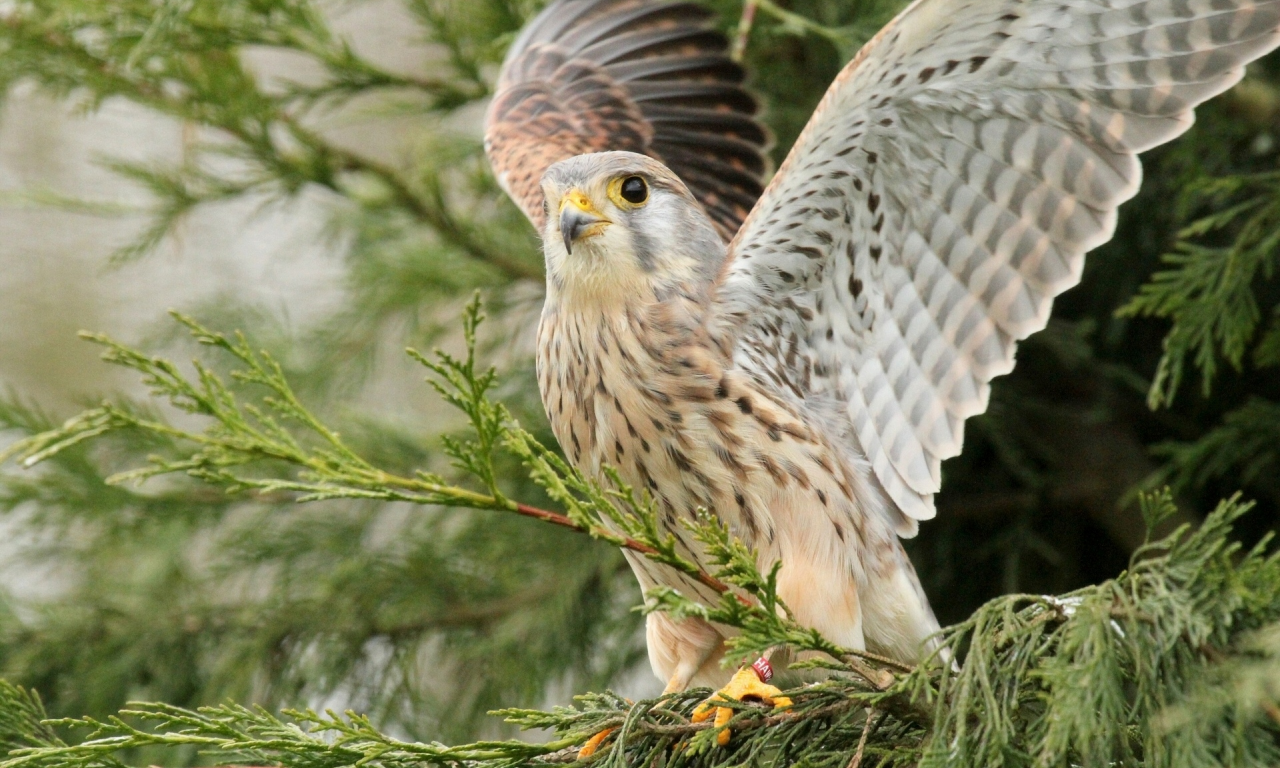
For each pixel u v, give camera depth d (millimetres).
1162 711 5707
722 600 5832
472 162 12133
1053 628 6254
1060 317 10750
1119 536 10406
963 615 10750
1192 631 5758
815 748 6543
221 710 6246
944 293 7770
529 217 9414
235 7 11234
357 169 11961
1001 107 7293
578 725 6812
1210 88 6938
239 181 12188
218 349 12406
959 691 6027
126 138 15352
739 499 7754
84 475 11352
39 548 11906
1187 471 9281
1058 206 7355
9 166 15164
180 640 11484
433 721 11359
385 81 11594
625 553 8094
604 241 7957
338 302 13281
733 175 9938
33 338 15102
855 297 8055
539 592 11297
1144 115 7078
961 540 10797
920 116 7445
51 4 10875
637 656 11148
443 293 11688
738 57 9734
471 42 11680
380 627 11492
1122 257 10461
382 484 5910
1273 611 5852
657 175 8281
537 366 8438
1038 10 6867
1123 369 10430
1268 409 9109
